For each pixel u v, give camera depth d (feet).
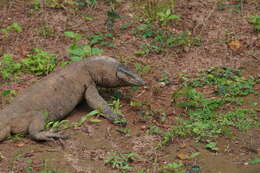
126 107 32.42
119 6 47.34
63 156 26.68
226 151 27.17
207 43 41.47
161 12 44.65
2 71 36.04
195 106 32.19
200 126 29.22
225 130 29.01
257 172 24.84
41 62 37.04
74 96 31.48
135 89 34.86
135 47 40.88
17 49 39.65
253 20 43.96
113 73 32.24
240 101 32.81
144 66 37.88
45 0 46.70
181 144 27.96
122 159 26.13
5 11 45.29
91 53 36.81
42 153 26.96
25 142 28.19
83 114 31.96
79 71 32.04
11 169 25.22
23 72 36.68
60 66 37.29
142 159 26.37
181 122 30.12
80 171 25.18
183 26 43.98
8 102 32.45
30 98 29.71
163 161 26.27
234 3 48.37
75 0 47.50
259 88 34.81
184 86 35.35
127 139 28.48
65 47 40.37
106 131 29.35
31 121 28.84
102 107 31.01
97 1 48.01
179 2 48.19
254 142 28.04
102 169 25.46
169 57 39.55
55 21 43.96
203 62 38.83
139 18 45.03
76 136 28.84
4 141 28.22
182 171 24.99
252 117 30.81
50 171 24.82
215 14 45.88
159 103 33.01
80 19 44.57
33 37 41.50
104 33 42.63
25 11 45.50
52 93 30.48
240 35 42.65
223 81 35.35
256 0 48.60
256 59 39.24
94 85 32.53
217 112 31.55
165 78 36.24
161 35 42.16
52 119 30.42
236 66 38.22
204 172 25.12
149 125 30.01
